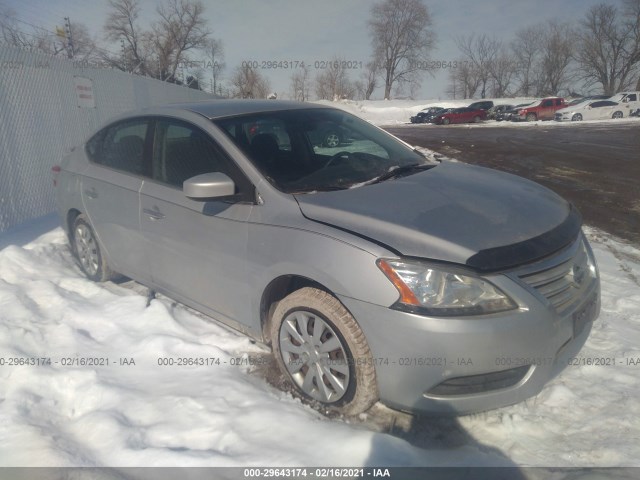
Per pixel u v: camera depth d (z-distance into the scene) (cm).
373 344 263
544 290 267
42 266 495
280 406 290
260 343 360
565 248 288
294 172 338
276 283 309
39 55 750
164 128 394
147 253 398
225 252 330
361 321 265
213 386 308
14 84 688
